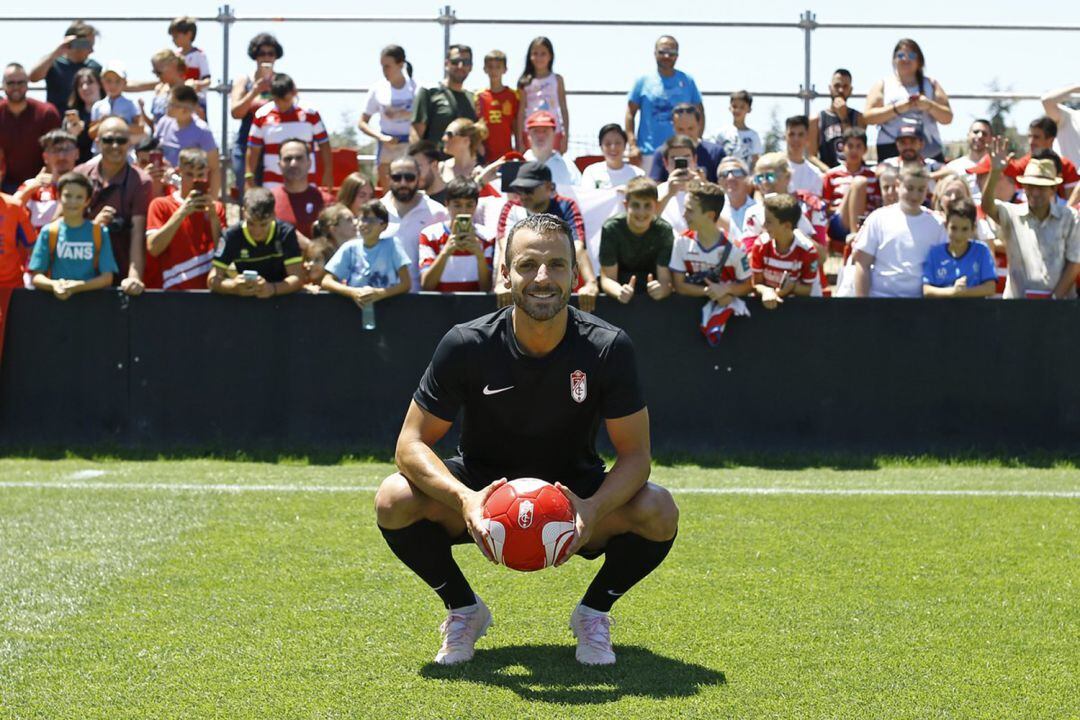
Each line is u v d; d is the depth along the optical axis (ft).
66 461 28.53
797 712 11.77
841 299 29.27
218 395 29.76
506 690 12.39
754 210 30.89
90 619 15.03
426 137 37.52
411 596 16.15
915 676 12.94
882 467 28.25
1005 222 30.81
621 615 15.35
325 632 14.49
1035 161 30.50
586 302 29.04
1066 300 29.30
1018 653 13.82
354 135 40.55
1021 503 23.12
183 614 15.26
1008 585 16.94
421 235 30.40
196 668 13.12
